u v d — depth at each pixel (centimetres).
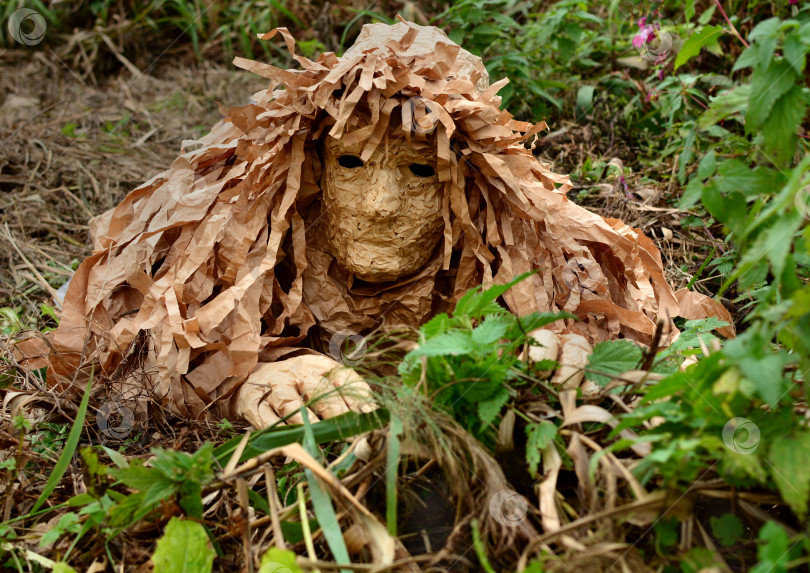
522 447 125
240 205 171
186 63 461
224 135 189
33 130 369
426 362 123
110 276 179
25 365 186
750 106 119
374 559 115
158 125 386
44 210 308
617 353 135
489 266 172
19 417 148
